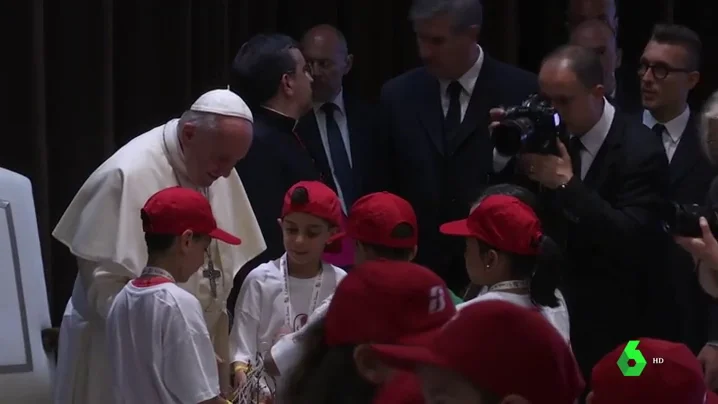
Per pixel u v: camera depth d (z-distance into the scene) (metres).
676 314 7.25
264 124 7.79
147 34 9.33
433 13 7.73
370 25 10.39
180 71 9.41
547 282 5.66
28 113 8.70
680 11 11.09
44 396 7.39
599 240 6.74
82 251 6.62
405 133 8.09
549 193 6.79
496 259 5.75
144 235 6.60
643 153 7.00
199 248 5.97
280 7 10.18
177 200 5.93
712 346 6.20
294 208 6.44
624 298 6.96
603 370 3.74
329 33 8.66
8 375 7.22
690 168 7.72
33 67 8.67
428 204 7.93
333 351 3.67
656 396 3.61
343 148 8.55
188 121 6.66
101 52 8.98
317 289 6.64
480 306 3.07
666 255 7.18
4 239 7.36
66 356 6.83
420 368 3.12
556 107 6.96
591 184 7.04
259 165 7.66
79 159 9.01
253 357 6.60
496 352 2.96
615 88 9.14
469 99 7.94
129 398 5.84
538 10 10.88
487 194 6.50
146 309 5.73
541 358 2.98
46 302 7.61
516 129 6.58
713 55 10.96
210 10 9.59
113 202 6.68
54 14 8.94
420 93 8.14
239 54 8.00
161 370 5.70
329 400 3.61
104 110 9.00
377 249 6.00
